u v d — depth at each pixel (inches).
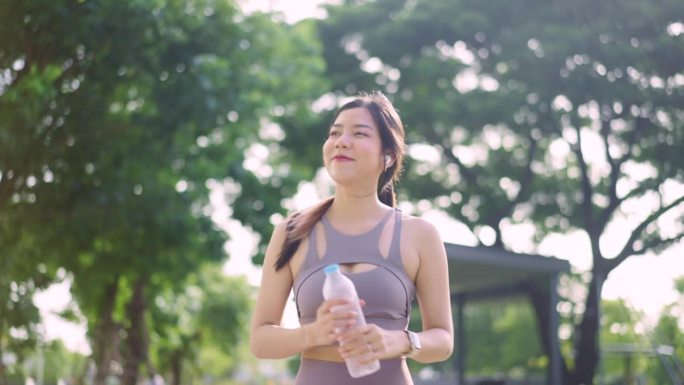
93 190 480.7
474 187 843.4
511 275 542.9
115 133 467.8
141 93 478.9
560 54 708.0
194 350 1362.0
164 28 458.3
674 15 710.5
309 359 99.3
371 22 839.7
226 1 482.3
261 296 102.8
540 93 729.6
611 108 761.6
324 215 102.6
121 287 764.0
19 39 434.0
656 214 756.6
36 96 402.6
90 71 455.2
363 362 90.4
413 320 557.0
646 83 730.2
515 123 782.5
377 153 100.7
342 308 90.2
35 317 515.8
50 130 454.3
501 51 746.2
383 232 100.4
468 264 500.4
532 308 541.0
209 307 1362.0
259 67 560.1
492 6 759.1
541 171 864.3
